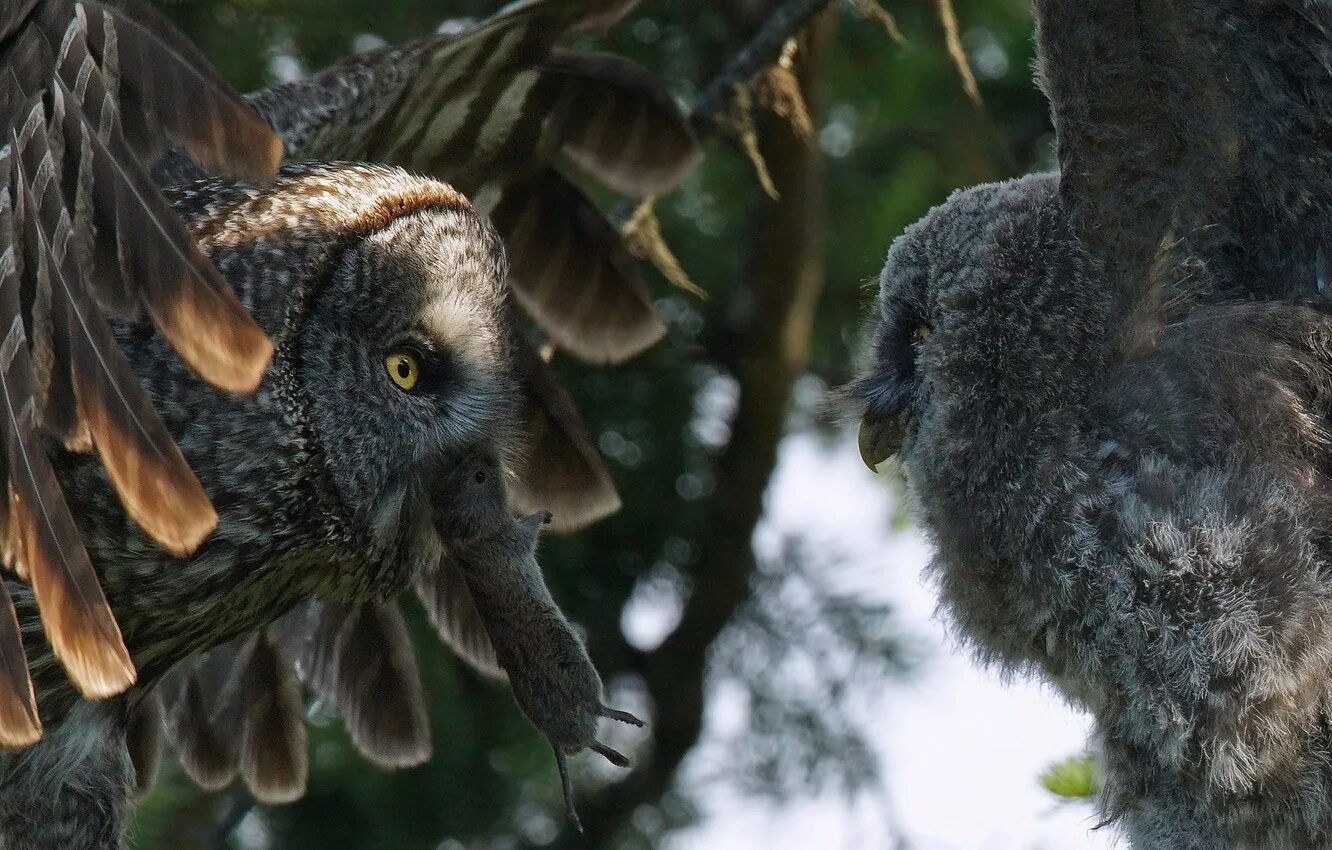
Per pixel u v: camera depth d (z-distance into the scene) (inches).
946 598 305.7
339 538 292.7
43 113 222.4
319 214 288.5
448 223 301.7
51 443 275.6
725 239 570.3
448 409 298.0
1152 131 268.7
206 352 205.2
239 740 351.6
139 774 339.9
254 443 281.1
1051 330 287.3
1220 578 266.8
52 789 292.5
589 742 283.6
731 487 564.1
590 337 353.4
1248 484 270.4
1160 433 277.6
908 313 319.0
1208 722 266.5
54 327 215.5
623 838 590.9
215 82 211.9
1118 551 275.1
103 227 212.4
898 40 357.7
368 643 351.6
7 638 229.3
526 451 327.0
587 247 353.4
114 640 218.1
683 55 515.8
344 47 456.1
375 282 290.4
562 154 349.7
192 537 208.2
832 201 557.6
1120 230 276.5
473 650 343.3
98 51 221.1
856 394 330.3
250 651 352.2
